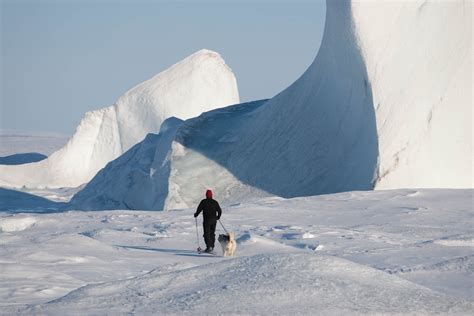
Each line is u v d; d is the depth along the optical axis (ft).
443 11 183.52
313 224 97.60
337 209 115.85
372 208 115.24
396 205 118.11
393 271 49.08
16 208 237.45
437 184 171.63
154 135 244.22
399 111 175.63
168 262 58.39
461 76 181.27
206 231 68.39
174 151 204.74
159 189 200.54
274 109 213.66
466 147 177.06
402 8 180.65
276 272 31.58
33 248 63.00
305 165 190.19
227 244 63.52
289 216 107.45
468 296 39.52
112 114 380.78
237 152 202.80
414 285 31.37
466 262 49.39
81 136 376.27
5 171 360.69
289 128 202.80
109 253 63.36
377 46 178.40
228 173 196.65
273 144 200.54
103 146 376.89
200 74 384.47
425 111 176.65
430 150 173.88
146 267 54.70
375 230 89.45
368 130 179.32
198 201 185.37
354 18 175.83
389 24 179.73
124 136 375.45
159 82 383.04
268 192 187.42
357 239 77.51
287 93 215.72
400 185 168.55
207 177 194.70
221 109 234.58
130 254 63.82
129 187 217.97
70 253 61.21
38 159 456.45
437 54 181.68
